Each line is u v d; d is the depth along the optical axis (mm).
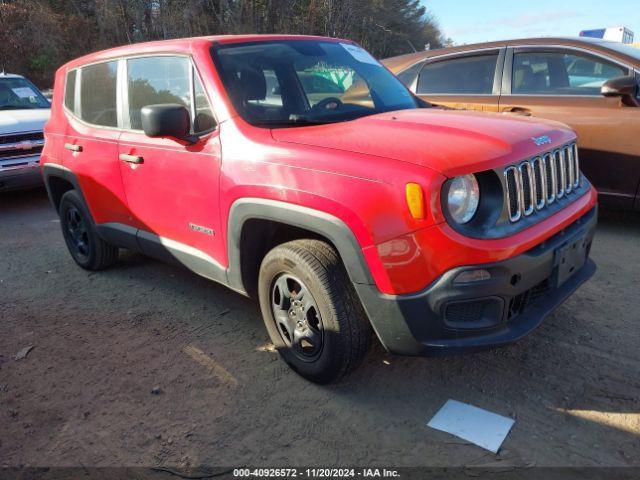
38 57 26156
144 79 3848
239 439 2707
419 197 2408
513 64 5664
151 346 3650
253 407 2945
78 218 4988
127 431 2814
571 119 5180
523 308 2734
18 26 25969
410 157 2523
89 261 4930
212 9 32594
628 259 4590
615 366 3082
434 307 2486
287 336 3156
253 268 3340
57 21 27672
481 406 2830
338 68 3850
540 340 3391
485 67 5867
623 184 5016
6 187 7441
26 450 2721
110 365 3449
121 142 3984
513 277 2549
